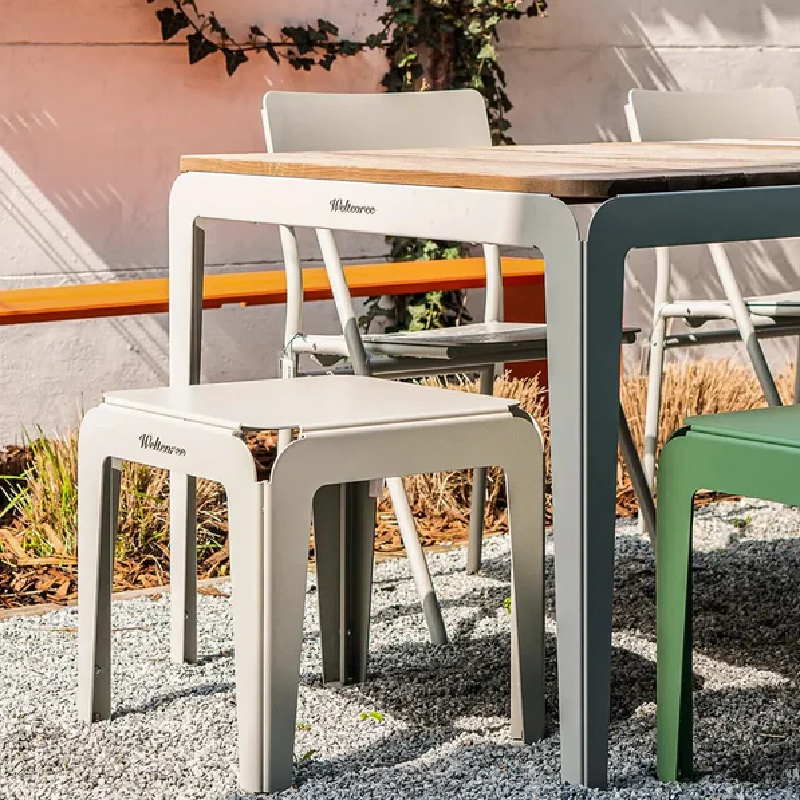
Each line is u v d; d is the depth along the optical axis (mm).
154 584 4043
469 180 2350
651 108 4164
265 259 6152
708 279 7406
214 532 4512
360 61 6324
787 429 2240
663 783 2391
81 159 5699
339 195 2645
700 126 4273
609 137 7023
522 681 2588
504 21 6664
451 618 3512
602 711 2314
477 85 6484
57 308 4383
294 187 2764
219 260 6031
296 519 2283
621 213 2195
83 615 2727
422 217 2455
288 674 2328
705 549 4176
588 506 2221
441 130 3924
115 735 2668
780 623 3439
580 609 2260
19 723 2732
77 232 5719
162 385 5977
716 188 2307
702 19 7258
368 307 6422
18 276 5609
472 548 3959
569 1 6828
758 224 2350
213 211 2998
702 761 2512
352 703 2863
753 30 7438
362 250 6359
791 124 4484
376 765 2502
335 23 6215
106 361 5820
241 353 6102
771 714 2781
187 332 3143
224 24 5945
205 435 2352
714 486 2273
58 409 5723
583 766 2326
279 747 2342
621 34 7008
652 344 4176
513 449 2490
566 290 2205
